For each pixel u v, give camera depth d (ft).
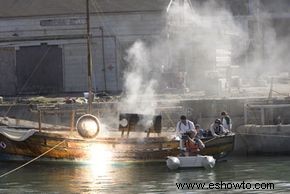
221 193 174.50
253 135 252.62
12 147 235.81
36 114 270.67
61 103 277.85
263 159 240.32
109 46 342.64
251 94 293.23
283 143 250.57
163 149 228.43
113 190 183.11
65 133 236.22
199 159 217.15
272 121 263.90
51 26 344.90
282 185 184.03
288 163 227.81
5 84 343.67
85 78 343.67
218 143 231.09
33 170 221.46
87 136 229.86
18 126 249.34
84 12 343.26
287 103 266.36
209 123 265.54
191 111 265.54
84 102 276.62
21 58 343.67
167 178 200.64
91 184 193.47
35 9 347.77
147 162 229.25
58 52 343.67
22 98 314.76
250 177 199.41
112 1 346.95
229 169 216.54
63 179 203.21
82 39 342.23
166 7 339.36
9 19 345.72
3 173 216.33
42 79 343.67
